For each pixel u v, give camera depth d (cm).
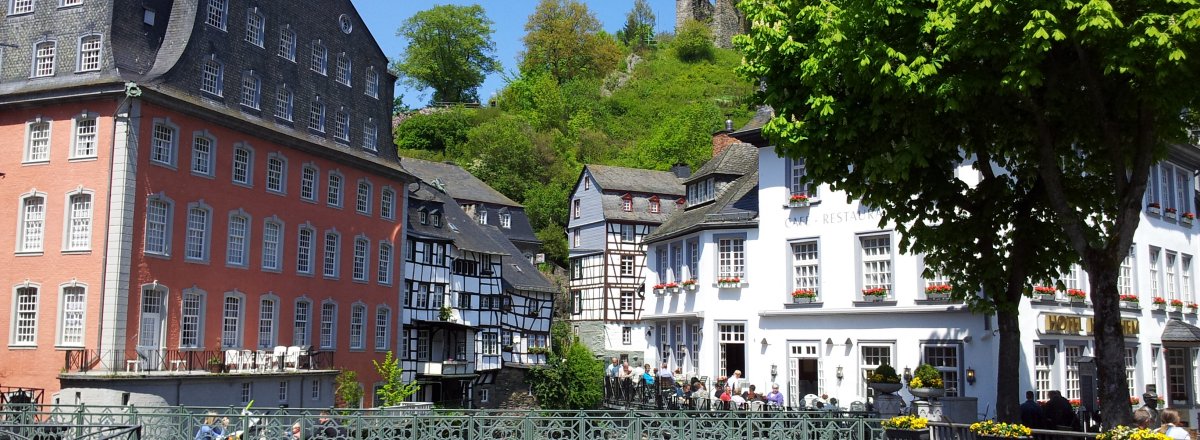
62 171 3203
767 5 1781
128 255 3116
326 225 4119
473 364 5309
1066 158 1895
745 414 1873
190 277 3372
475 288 5484
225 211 3553
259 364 3497
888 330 2978
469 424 1953
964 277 1972
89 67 3288
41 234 3206
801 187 3241
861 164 1770
